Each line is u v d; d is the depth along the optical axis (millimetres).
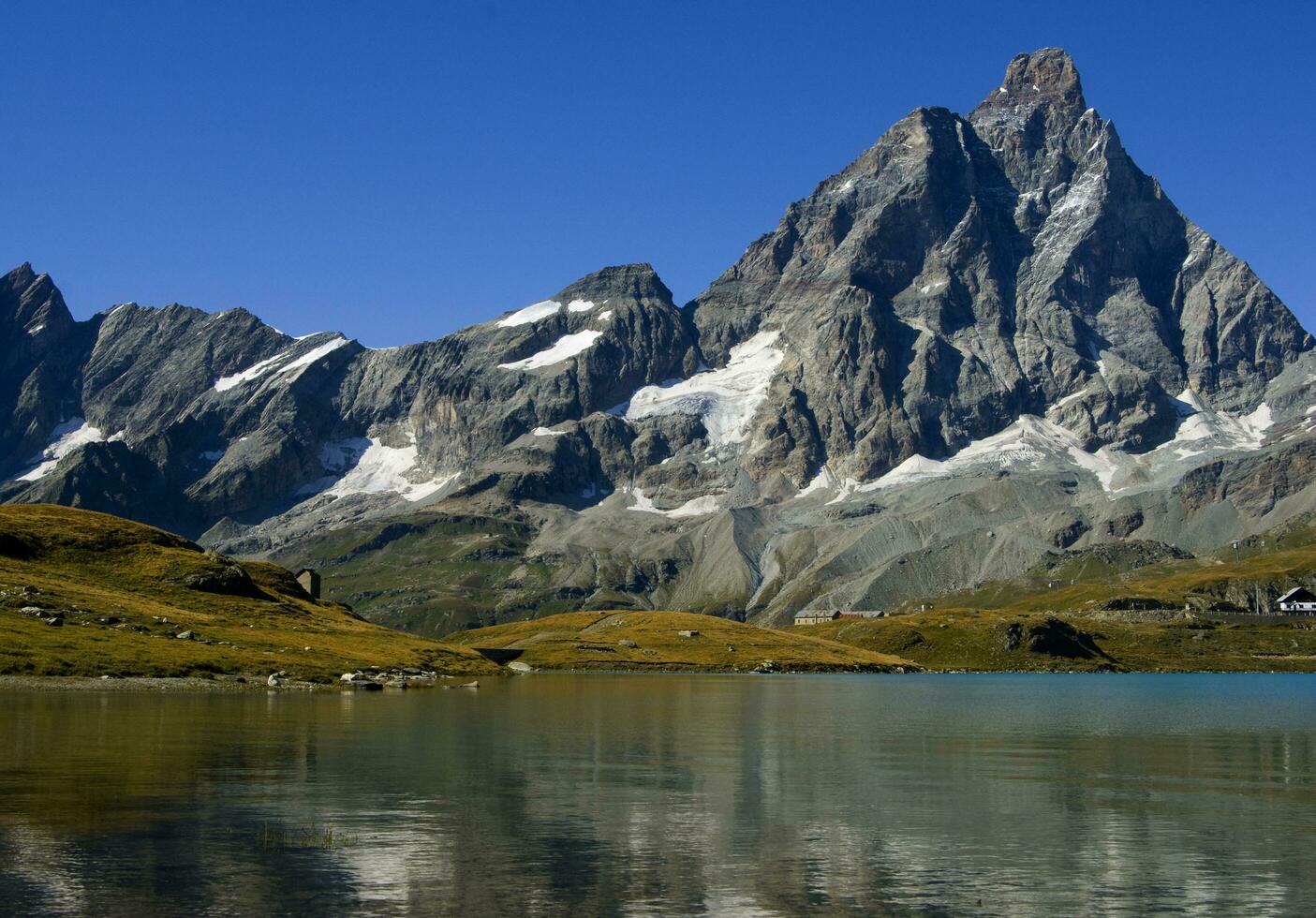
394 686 195875
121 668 169500
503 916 47094
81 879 51312
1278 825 68312
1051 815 71438
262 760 88812
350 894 49812
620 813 69875
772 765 94875
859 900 50375
